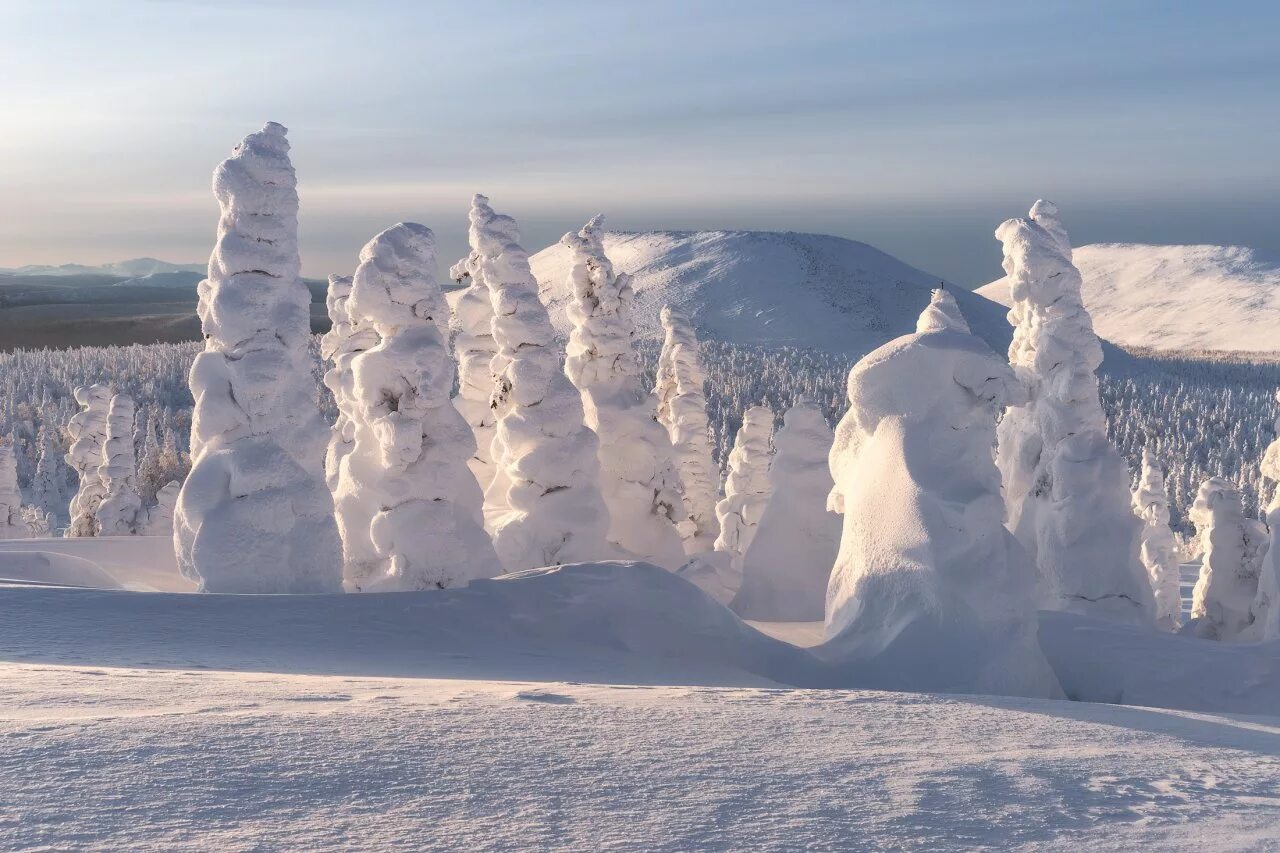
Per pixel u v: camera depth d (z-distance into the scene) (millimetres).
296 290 21828
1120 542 25141
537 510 27000
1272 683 16625
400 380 22250
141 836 3986
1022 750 7012
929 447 17062
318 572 21094
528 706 7688
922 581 16266
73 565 26141
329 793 4758
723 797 5070
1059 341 25984
